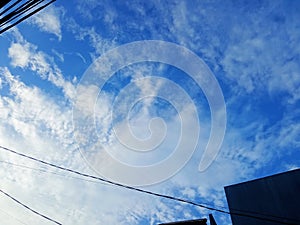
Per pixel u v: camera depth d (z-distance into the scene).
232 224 10.87
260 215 10.44
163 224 10.51
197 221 10.41
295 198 10.16
